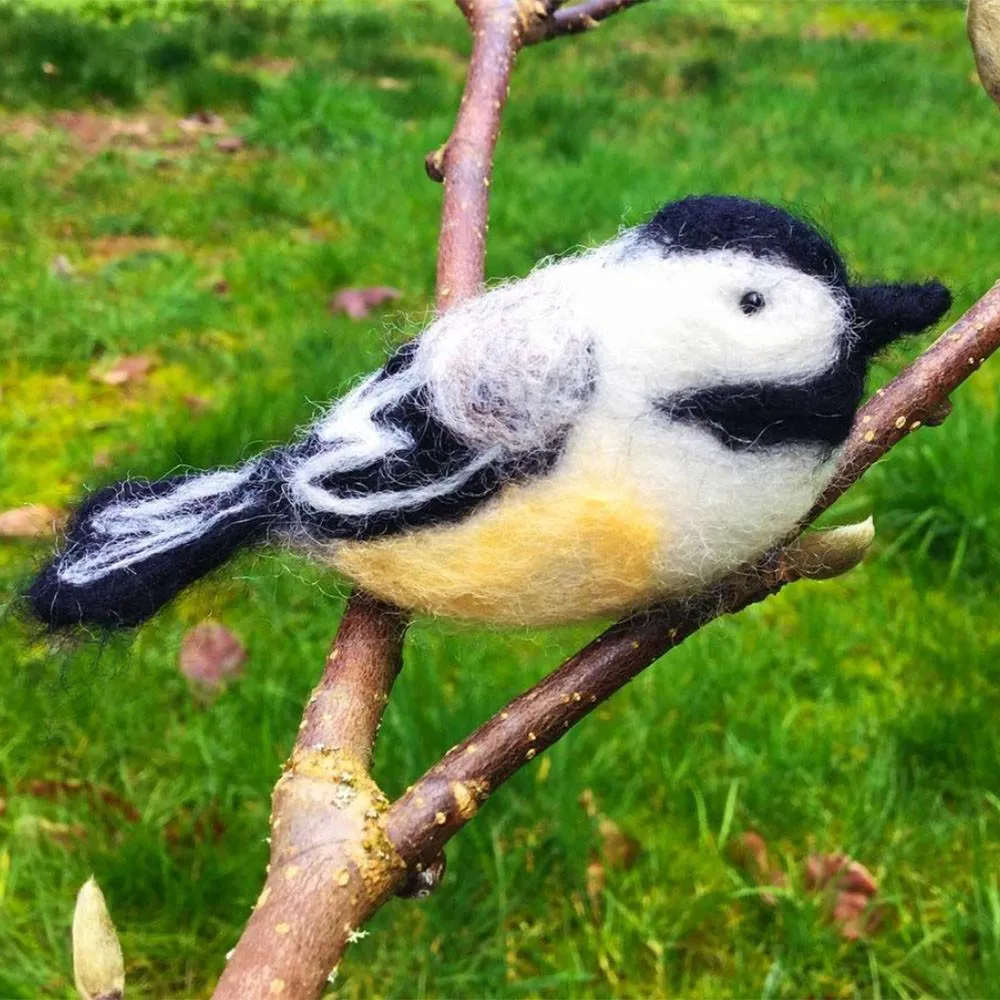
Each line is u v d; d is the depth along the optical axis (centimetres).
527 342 17
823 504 18
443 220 24
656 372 16
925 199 117
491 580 17
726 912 43
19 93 130
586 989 40
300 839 15
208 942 41
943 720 49
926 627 57
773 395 16
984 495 62
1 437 67
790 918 41
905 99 160
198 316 82
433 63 168
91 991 13
